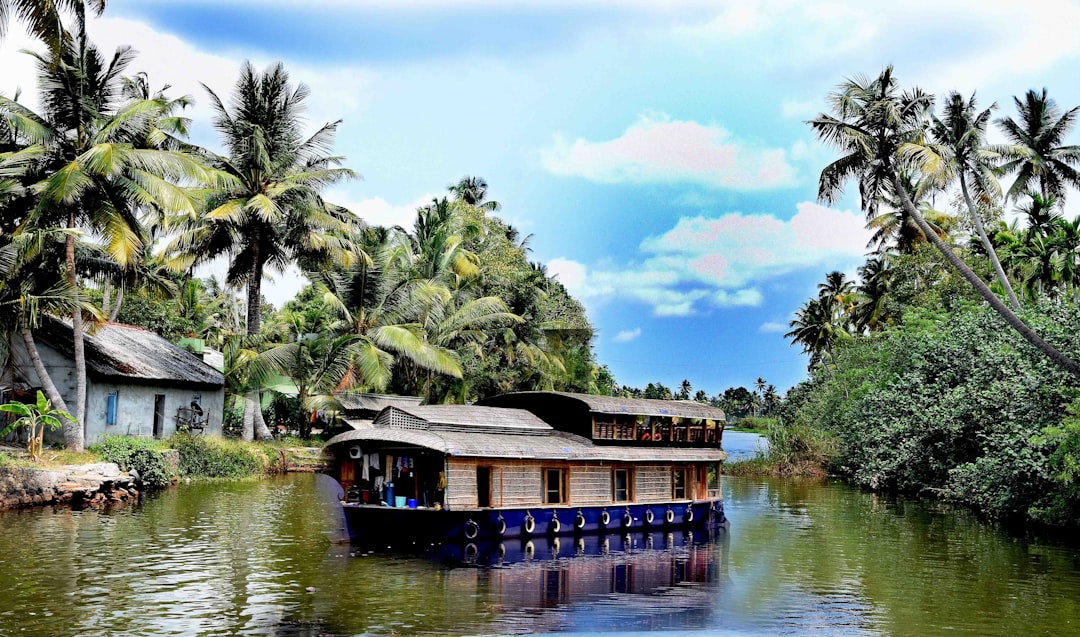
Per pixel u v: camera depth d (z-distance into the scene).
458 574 15.62
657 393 98.62
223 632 11.52
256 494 27.12
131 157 24.70
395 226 41.19
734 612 13.37
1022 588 15.12
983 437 27.08
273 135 34.16
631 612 13.27
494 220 49.81
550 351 46.56
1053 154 34.97
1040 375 22.39
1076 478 19.66
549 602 13.77
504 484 19.70
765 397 115.06
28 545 17.06
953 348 30.31
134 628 11.58
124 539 18.08
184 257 34.38
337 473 20.84
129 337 33.03
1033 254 36.25
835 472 42.00
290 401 43.44
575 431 22.55
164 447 29.59
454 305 40.47
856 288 59.28
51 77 24.25
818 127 24.52
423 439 18.69
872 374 38.16
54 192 22.98
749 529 22.81
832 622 12.80
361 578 15.08
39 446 23.98
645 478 22.80
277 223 34.03
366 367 32.72
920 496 31.70
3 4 16.41
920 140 23.66
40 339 27.56
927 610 13.52
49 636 11.10
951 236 41.47
